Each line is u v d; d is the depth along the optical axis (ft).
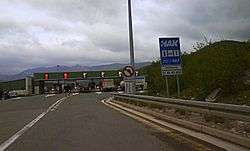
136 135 43.39
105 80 305.32
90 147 36.11
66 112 81.56
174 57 64.75
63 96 189.06
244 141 33.22
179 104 54.85
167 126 50.60
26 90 300.61
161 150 33.76
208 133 41.42
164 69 64.39
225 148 33.14
